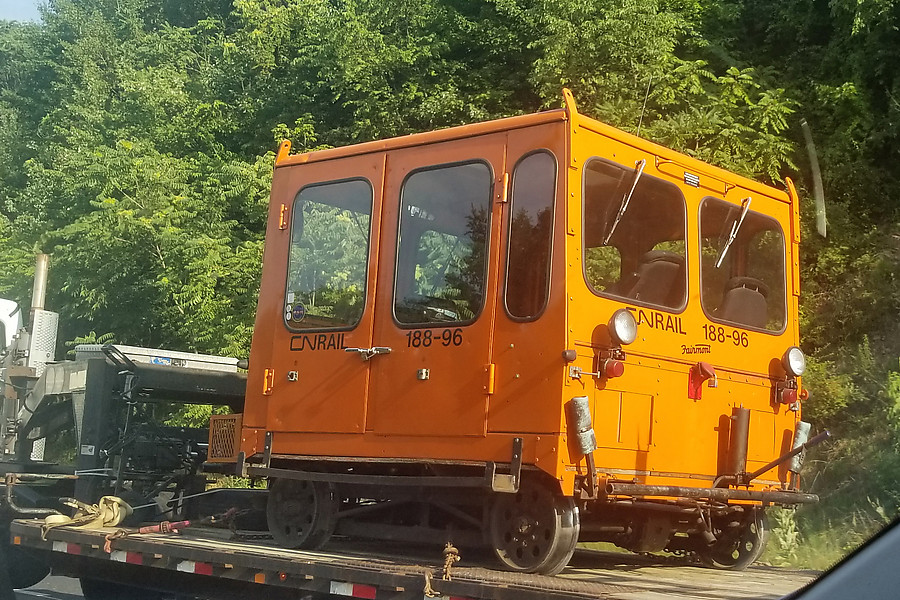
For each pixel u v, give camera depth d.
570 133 5.72
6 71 32.16
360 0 20.38
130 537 6.58
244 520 8.11
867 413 12.59
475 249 5.99
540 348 5.58
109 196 19.52
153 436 8.70
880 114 15.58
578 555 7.51
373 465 6.42
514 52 18.83
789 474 6.88
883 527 3.63
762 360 6.85
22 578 8.68
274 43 21.81
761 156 14.66
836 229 14.85
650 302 6.12
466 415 5.82
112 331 19.48
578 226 5.67
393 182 6.52
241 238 18.98
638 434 5.86
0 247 22.88
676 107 15.53
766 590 5.19
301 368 6.75
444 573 4.88
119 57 27.67
